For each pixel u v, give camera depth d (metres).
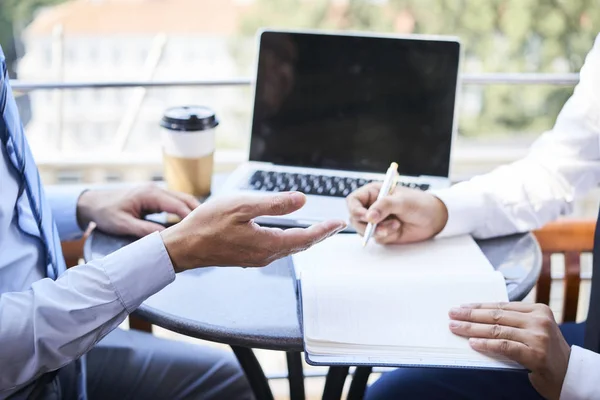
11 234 0.96
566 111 1.24
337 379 1.04
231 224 0.84
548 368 0.85
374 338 0.85
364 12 5.56
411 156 1.32
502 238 1.14
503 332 0.86
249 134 1.35
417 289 0.92
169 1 6.76
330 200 1.22
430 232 1.08
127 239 1.12
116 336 1.30
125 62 6.93
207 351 1.28
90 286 0.86
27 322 0.84
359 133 1.33
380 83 1.31
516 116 5.46
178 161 1.24
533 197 1.16
